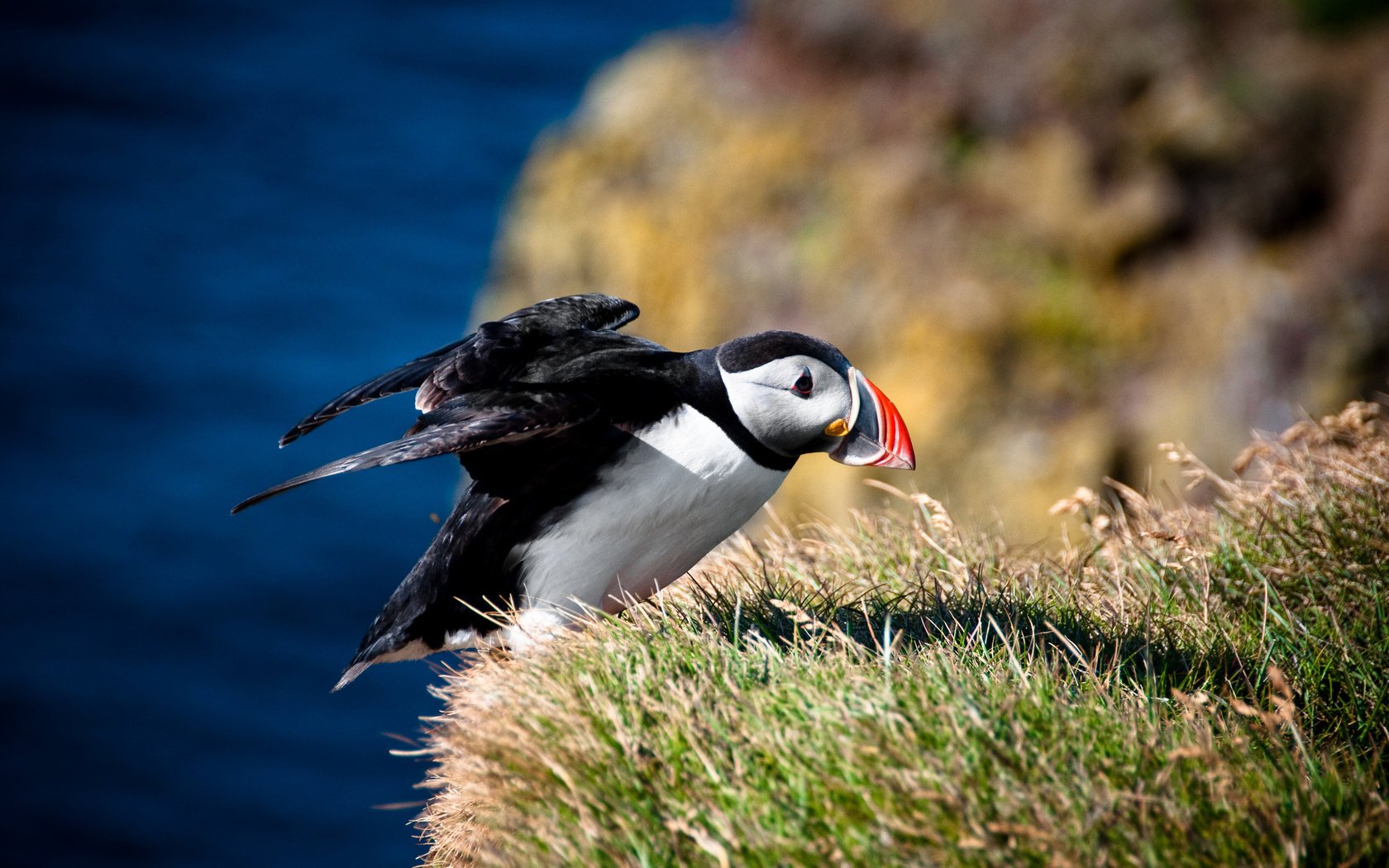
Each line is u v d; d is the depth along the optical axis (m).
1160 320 15.31
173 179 39.03
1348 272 15.11
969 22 17.27
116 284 32.88
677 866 4.04
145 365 29.14
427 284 33.22
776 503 14.59
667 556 5.59
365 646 5.68
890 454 5.43
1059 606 5.73
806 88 18.22
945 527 6.26
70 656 21.12
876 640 5.04
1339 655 5.35
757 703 4.43
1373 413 6.48
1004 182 16.41
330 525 24.11
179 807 18.39
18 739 19.53
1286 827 3.96
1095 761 4.17
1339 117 16.08
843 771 4.13
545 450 5.31
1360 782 4.23
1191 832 3.87
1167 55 16.55
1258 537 6.08
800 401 5.39
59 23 50.53
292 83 46.00
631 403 5.33
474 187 38.75
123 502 24.73
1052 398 14.91
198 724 19.84
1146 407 14.84
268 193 38.12
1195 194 16.06
